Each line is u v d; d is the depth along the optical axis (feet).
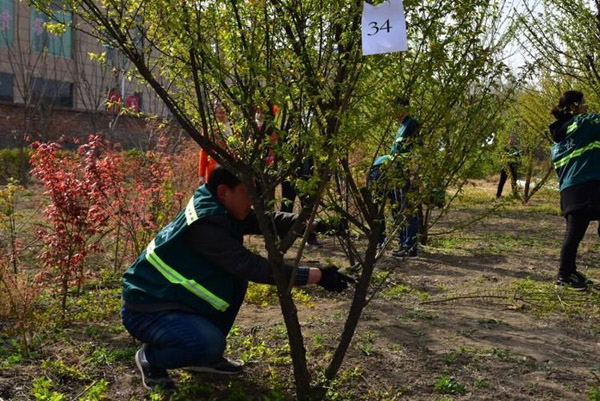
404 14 8.66
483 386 11.25
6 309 14.60
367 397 10.74
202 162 17.79
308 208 9.66
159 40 9.27
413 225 21.99
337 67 9.22
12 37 77.41
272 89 8.56
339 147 8.96
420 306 16.52
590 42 21.29
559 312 16.12
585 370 12.15
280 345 13.10
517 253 24.53
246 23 8.96
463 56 9.98
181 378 11.27
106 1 8.61
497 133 10.65
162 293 10.05
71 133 69.87
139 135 54.13
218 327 11.03
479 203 42.86
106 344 13.12
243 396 10.48
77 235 14.78
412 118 10.36
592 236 28.89
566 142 18.16
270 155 9.95
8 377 11.33
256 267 9.73
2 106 66.08
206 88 9.43
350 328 10.59
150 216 18.97
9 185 17.71
